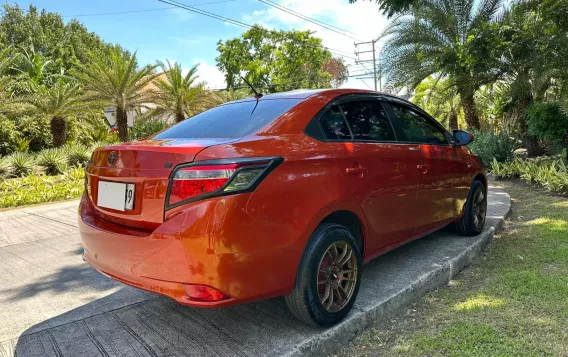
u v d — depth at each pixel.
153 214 2.30
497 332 2.66
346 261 2.77
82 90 18.67
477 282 3.54
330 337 2.59
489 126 16.58
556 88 11.02
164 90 21.48
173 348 2.53
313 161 2.58
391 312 3.01
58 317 3.03
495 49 10.67
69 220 6.64
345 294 2.78
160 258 2.22
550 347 2.45
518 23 10.77
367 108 3.32
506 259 4.00
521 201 6.62
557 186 6.89
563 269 3.60
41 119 19.69
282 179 2.38
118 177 2.51
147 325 2.84
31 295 3.47
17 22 42.66
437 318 2.93
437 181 3.76
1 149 18.27
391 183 3.16
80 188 9.80
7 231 6.02
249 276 2.25
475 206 4.54
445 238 4.46
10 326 2.91
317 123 2.84
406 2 8.38
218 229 2.13
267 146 2.45
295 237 2.42
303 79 38.25
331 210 2.63
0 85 15.85
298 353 2.42
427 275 3.41
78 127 23.25
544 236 4.55
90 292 3.50
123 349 2.55
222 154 2.25
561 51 9.74
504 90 12.11
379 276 3.44
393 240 3.29
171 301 3.21
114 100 18.36
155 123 23.27
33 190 9.48
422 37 11.86
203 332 2.71
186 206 2.19
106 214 2.61
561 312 2.84
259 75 37.03
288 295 2.54
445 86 12.52
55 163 13.46
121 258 2.41
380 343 2.66
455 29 11.74
